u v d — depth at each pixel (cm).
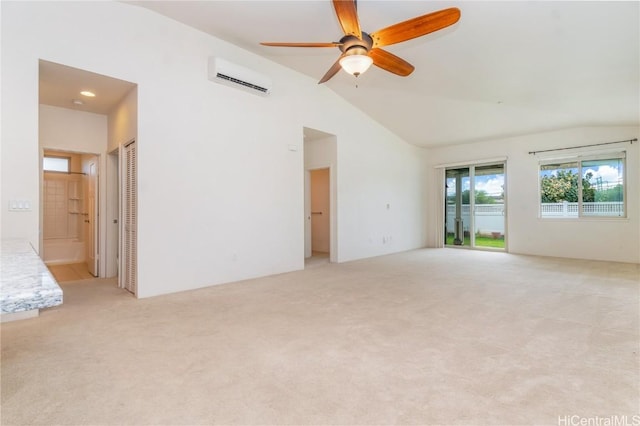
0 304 68
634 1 254
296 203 502
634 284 397
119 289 381
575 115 532
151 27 348
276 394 164
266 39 398
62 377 180
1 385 172
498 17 301
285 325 262
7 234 270
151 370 189
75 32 301
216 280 404
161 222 358
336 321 271
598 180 590
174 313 292
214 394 164
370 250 647
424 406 154
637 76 370
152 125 349
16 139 274
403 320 273
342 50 289
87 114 432
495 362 198
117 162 455
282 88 480
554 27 303
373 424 141
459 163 767
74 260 593
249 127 439
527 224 667
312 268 520
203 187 391
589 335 238
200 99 388
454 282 415
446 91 498
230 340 232
